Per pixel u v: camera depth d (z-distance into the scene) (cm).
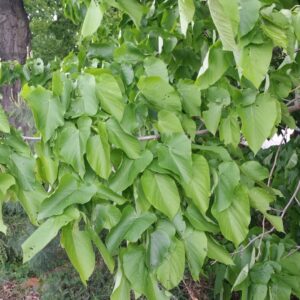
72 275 461
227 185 135
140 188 132
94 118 132
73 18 264
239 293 329
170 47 183
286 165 264
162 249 128
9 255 573
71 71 180
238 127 146
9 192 137
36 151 133
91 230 127
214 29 166
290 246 185
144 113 138
